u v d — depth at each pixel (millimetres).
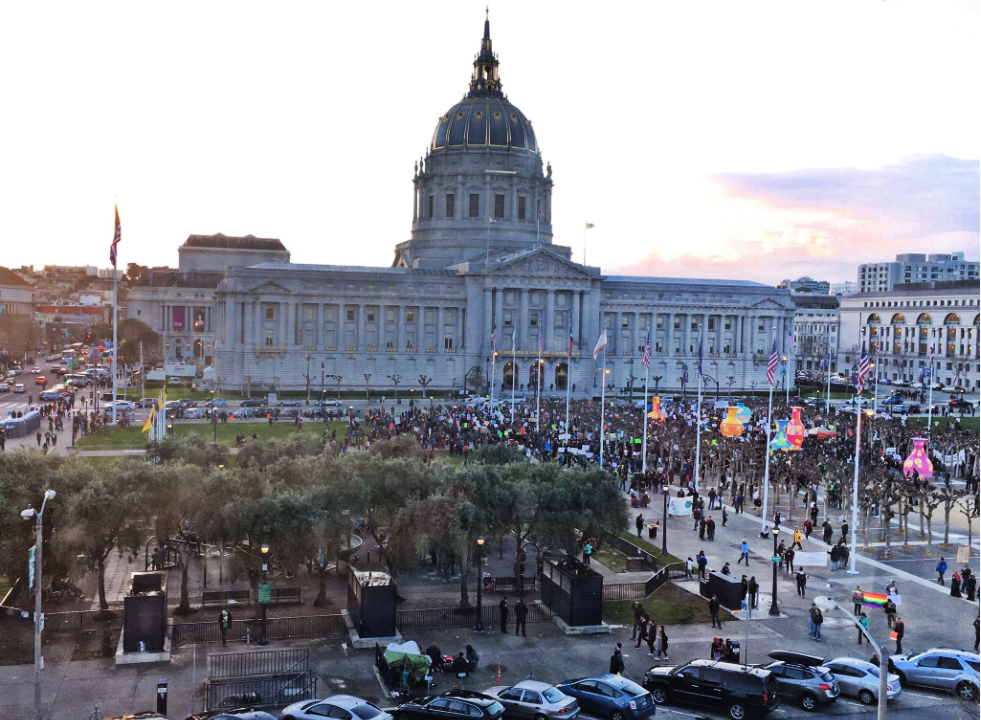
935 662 44406
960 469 103875
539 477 60344
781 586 61469
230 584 58688
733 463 97188
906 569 66438
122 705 40188
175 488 52781
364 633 48375
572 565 54656
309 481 61250
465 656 46906
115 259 120938
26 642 47594
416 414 135875
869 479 83750
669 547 70875
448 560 54812
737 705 40219
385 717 36250
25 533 50281
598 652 48250
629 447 105062
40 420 126625
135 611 45469
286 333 196125
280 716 37469
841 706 41938
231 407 154125
